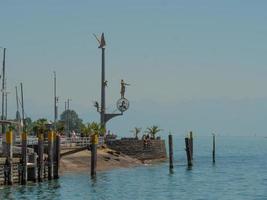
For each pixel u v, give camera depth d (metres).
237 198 83.00
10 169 80.31
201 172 127.44
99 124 145.12
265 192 90.19
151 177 110.94
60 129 139.00
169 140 129.62
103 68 157.38
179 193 87.50
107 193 84.62
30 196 77.25
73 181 95.00
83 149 105.69
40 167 86.69
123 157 135.00
